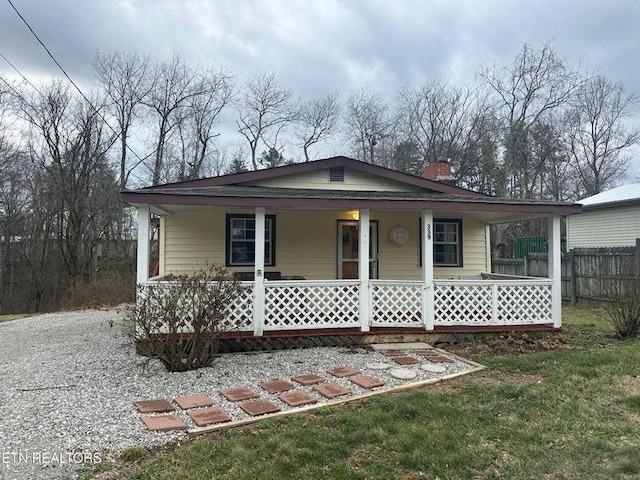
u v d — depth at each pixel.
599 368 5.88
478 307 8.01
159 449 3.56
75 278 20.34
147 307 6.04
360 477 3.07
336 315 7.61
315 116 30.94
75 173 21.77
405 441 3.62
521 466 3.24
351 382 5.33
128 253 24.02
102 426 3.98
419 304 7.92
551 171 28.38
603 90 28.95
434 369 5.89
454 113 27.69
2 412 4.34
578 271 13.14
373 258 10.58
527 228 26.98
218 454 3.40
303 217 10.33
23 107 20.81
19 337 9.31
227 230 10.00
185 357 6.15
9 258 23.17
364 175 10.28
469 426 3.96
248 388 5.08
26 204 22.94
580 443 3.62
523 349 7.41
